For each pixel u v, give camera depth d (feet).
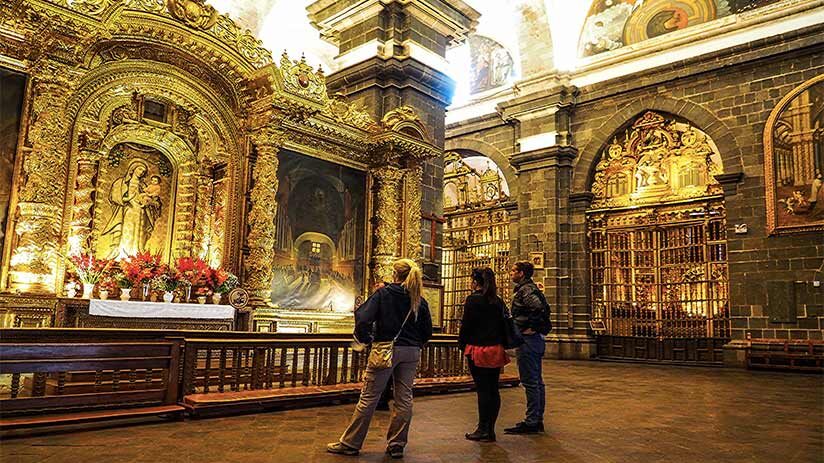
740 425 22.34
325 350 26.05
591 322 62.13
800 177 50.57
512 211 69.62
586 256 63.36
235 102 36.45
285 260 37.65
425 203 47.65
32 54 27.91
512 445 17.97
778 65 53.42
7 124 27.81
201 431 18.54
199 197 36.29
